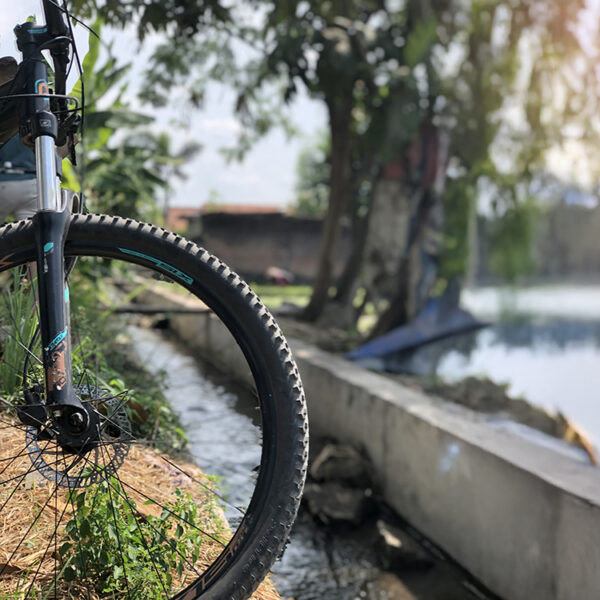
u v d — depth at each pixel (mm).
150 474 2494
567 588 3082
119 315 6184
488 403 5480
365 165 9781
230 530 2041
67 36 1575
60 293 1420
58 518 1949
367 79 7824
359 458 4934
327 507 4426
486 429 4117
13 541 1844
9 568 1750
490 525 3643
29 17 1600
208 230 27891
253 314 1479
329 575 3762
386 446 4777
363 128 9492
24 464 2062
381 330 7969
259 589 2090
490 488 3641
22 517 1928
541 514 3262
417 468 4371
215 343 6934
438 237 7848
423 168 7824
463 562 3879
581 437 4723
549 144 7965
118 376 3363
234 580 1455
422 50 7504
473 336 7371
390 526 4434
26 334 2113
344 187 9719
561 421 4922
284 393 1467
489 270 8055
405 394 4977
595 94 7891
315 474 4812
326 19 8109
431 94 7727
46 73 1523
